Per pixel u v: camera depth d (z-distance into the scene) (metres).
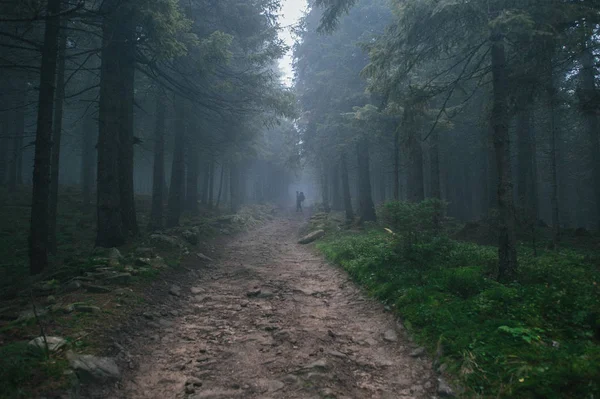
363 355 5.01
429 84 8.49
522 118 15.51
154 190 15.52
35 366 3.72
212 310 6.77
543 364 3.71
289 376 4.32
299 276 9.62
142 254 9.05
